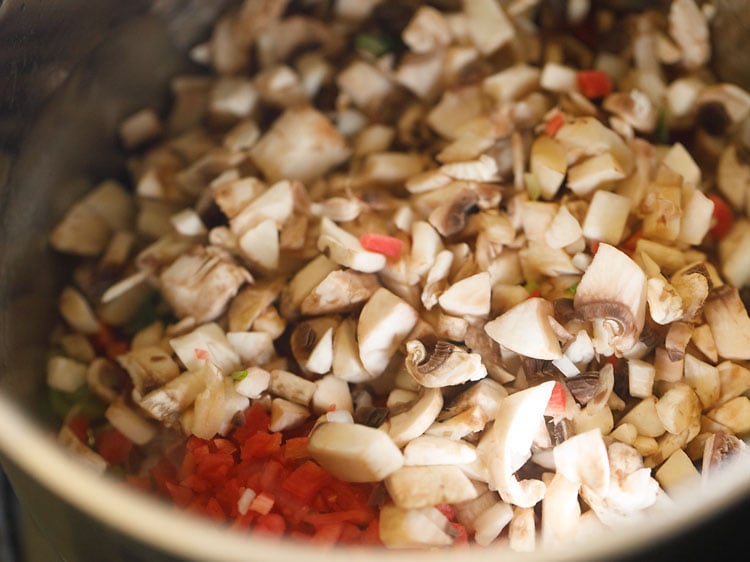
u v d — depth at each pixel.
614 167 0.27
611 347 0.25
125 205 0.29
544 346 0.24
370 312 0.25
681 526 0.18
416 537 0.22
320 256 0.27
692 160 0.27
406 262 0.26
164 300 0.27
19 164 0.25
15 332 0.25
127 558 0.19
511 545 0.23
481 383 0.24
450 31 0.30
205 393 0.24
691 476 0.23
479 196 0.27
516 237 0.27
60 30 0.26
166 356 0.26
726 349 0.25
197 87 0.31
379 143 0.30
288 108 0.30
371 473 0.23
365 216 0.28
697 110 0.28
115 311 0.27
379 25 0.31
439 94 0.31
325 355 0.25
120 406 0.25
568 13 0.31
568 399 0.24
